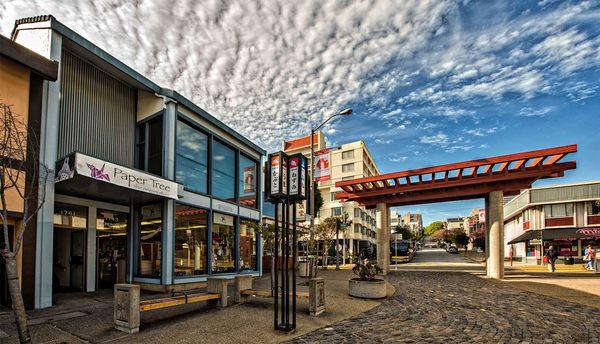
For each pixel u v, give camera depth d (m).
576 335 6.82
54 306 9.27
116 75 12.63
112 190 10.73
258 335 6.80
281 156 7.38
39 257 9.04
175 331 7.01
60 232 12.77
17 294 4.97
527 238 36.25
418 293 12.35
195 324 7.56
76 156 8.75
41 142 9.32
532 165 17.31
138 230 13.31
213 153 15.98
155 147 13.34
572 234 33.88
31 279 8.88
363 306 9.78
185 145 14.04
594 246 34.06
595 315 8.64
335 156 63.28
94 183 9.66
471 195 20.30
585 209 35.19
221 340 6.47
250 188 19.12
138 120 13.77
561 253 35.66
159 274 12.29
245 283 10.23
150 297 10.75
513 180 18.11
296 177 7.37
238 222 17.16
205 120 15.04
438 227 161.38
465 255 58.09
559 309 9.41
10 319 7.65
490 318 8.33
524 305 10.02
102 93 12.41
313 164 17.58
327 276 18.77
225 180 16.78
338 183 21.91
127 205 13.31
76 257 12.18
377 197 22.34
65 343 6.20
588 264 24.66
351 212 57.19
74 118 11.26
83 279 11.80
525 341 6.43
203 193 14.61
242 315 8.42
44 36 9.94
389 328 7.40
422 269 25.77
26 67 9.04
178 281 12.48
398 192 20.64
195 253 13.88
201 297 8.67
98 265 12.23
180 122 13.84
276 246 7.41
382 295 11.03
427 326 7.56
